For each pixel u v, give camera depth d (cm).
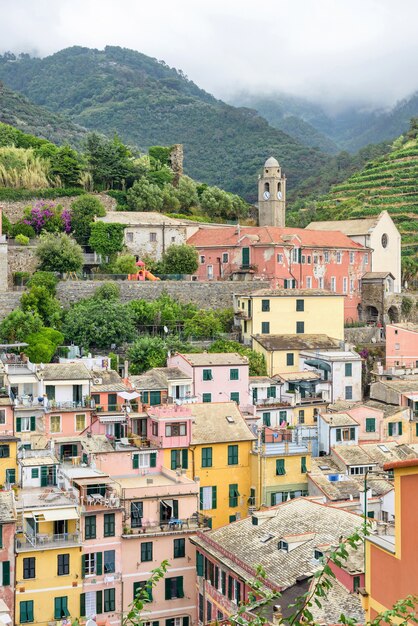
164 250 15650
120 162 18262
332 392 12031
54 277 13400
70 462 8938
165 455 9162
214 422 9619
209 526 8225
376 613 3192
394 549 3100
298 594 5638
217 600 6969
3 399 9606
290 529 6856
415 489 2977
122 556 7700
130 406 10181
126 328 12644
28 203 16325
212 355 11350
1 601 6444
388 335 13875
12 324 12119
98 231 15162
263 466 9231
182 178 19525
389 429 10894
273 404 10994
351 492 8888
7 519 7169
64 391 10150
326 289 15100
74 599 7412
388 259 16700
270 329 13112
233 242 15125
